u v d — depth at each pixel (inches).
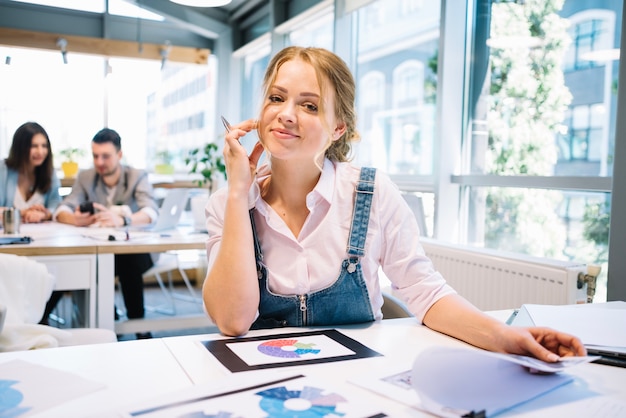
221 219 48.1
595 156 85.3
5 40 172.1
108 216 115.8
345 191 46.0
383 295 56.5
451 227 114.8
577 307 46.6
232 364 33.5
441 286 43.8
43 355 34.6
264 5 201.6
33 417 25.6
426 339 40.1
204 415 25.6
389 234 46.3
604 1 83.2
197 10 216.2
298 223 46.8
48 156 131.3
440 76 111.7
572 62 89.1
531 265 79.4
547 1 93.8
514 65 101.6
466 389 27.3
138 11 214.7
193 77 225.8
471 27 112.4
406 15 132.7
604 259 84.2
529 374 32.0
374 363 34.4
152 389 29.4
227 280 40.9
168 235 104.0
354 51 157.1
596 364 35.6
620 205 73.0
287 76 42.3
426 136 125.1
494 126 106.8
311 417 25.7
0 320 40.2
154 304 161.3
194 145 227.5
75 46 179.8
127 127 210.2
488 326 37.0
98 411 26.4
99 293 89.0
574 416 27.2
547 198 94.1
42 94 195.9
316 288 44.9
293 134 42.1
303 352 36.4
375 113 146.3
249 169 44.6
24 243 87.0
